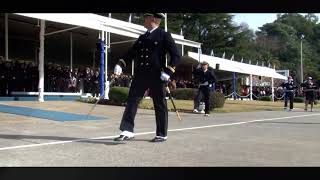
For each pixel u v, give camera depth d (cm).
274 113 1736
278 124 1180
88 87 2205
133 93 768
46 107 1525
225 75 3800
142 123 1116
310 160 624
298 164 595
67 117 1215
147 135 859
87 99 1922
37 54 2627
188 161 602
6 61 2005
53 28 2253
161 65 755
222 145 749
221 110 1759
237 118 1372
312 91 2161
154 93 765
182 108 1703
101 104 1798
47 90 2070
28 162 582
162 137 775
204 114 1523
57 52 2981
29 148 688
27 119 1135
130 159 611
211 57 3484
